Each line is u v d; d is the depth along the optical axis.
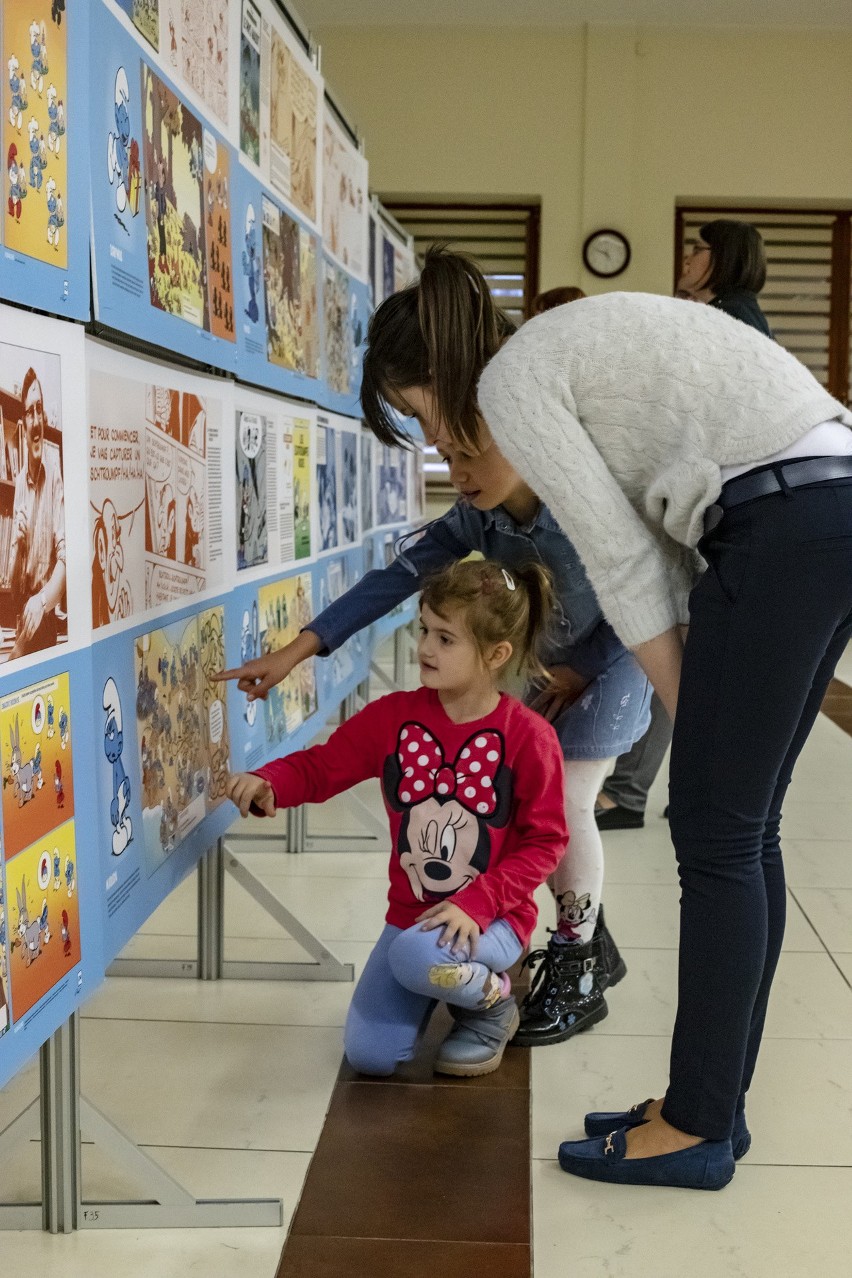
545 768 1.77
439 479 7.44
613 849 2.94
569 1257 1.30
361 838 2.94
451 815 1.78
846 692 5.31
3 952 1.07
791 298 7.46
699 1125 1.43
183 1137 1.54
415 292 1.57
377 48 7.10
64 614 1.21
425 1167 1.48
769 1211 1.40
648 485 1.38
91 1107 1.35
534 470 1.33
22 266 1.09
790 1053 1.82
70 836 1.23
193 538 1.71
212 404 1.81
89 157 1.26
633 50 7.03
